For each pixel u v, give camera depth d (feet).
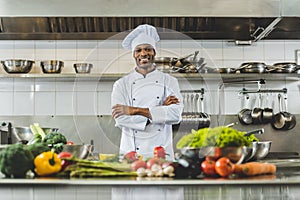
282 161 7.34
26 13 11.86
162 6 11.91
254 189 4.77
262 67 13.14
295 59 14.26
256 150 7.13
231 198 4.75
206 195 4.74
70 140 13.78
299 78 14.05
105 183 4.75
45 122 13.93
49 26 12.92
